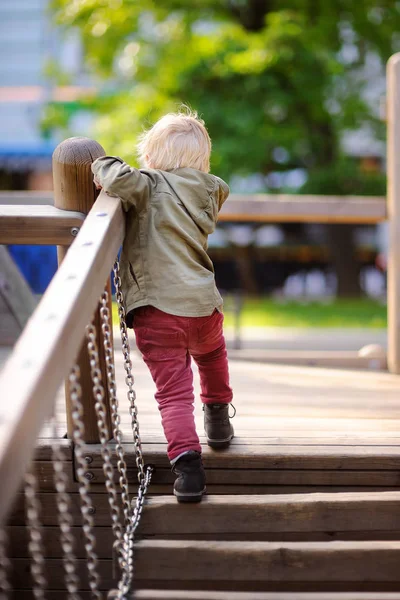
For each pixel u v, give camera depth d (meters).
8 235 2.38
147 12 11.86
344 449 2.60
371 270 17.22
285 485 2.56
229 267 17.28
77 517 2.55
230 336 8.71
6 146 15.32
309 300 14.82
